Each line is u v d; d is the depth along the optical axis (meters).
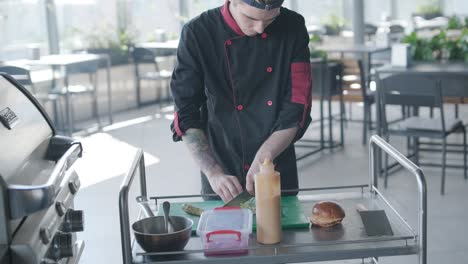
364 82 5.96
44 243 1.37
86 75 7.60
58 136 1.82
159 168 5.36
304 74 1.98
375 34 9.14
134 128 7.13
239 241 1.50
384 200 1.81
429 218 3.95
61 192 1.56
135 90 8.46
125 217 1.46
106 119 7.73
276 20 1.97
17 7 6.88
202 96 2.08
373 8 9.48
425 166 5.14
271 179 1.51
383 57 7.14
